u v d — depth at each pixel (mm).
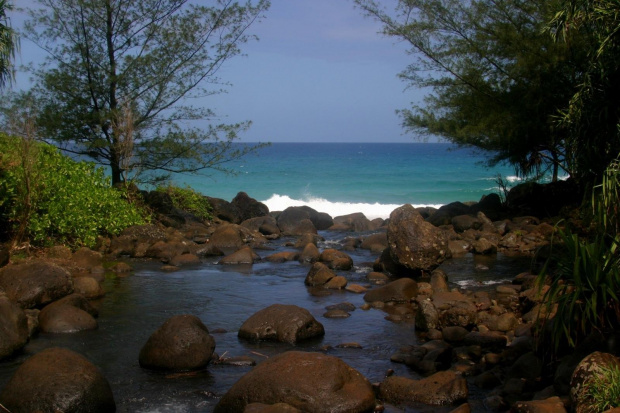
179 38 18109
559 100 18141
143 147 18953
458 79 20328
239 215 22656
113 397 6402
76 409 5824
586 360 5559
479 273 13258
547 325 6992
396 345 8500
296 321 8680
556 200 20062
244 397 6008
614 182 7051
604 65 8531
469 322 8938
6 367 7410
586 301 6223
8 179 13273
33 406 5742
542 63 17906
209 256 15750
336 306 10484
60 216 14312
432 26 19812
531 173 21438
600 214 6941
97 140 17781
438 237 13008
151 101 18562
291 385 5941
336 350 8273
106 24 17922
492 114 19125
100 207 15883
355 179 47562
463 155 86562
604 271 6328
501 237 17188
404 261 12945
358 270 13977
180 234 17984
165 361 7383
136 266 14141
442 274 12422
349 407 5902
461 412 5910
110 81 17844
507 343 8266
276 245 18250
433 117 21406
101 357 7867
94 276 12672
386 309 10453
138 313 9992
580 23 9234
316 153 97688
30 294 9625
